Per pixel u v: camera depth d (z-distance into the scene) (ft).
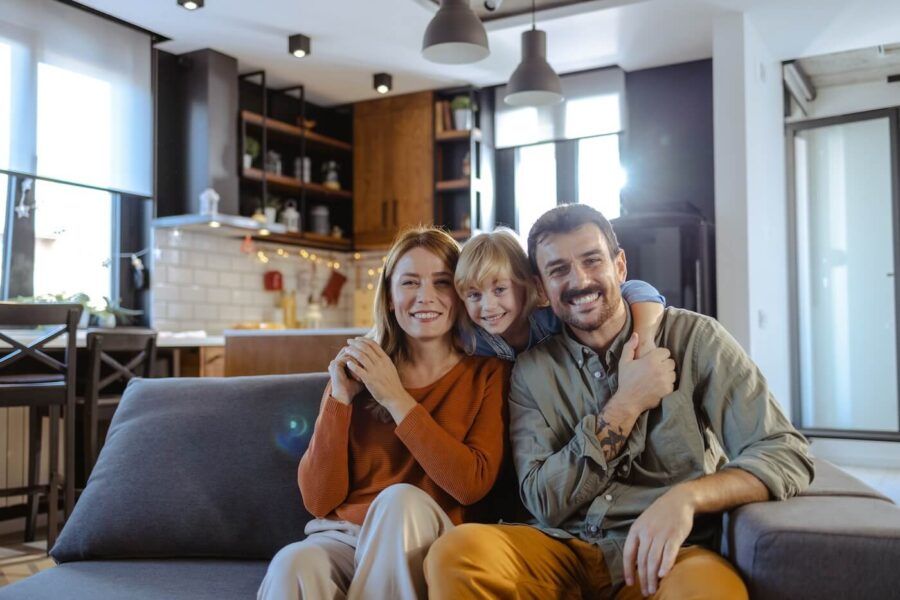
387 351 5.72
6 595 5.20
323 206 20.45
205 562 5.86
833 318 20.75
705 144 18.17
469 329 5.62
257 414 6.24
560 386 5.36
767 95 17.30
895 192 19.99
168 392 6.53
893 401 20.03
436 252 5.60
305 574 4.48
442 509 5.14
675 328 5.19
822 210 20.97
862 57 18.79
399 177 20.20
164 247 16.62
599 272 5.10
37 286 14.90
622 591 4.75
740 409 4.88
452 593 4.12
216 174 16.76
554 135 19.34
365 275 21.50
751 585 4.01
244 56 17.31
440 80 19.19
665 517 4.29
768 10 15.10
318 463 5.35
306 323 19.98
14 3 13.87
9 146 13.80
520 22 15.49
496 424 5.43
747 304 14.92
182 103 16.98
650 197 18.61
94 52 15.08
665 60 18.24
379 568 4.47
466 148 20.36
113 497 5.99
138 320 16.47
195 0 14.33
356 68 18.20
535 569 4.60
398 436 5.23
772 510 4.28
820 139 21.07
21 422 13.32
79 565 5.77
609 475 4.99
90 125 15.07
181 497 5.94
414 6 14.67
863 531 3.86
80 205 15.64
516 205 20.12
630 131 18.90
